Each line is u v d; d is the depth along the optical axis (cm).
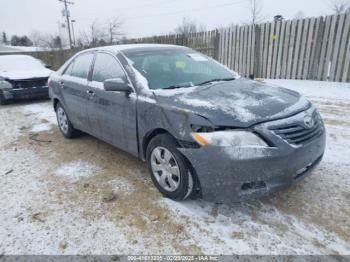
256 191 250
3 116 729
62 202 314
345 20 786
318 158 292
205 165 254
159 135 296
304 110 282
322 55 855
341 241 238
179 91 312
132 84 336
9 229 273
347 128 488
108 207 300
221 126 248
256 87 330
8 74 855
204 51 1173
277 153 241
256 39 984
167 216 280
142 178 359
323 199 295
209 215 279
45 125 625
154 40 1359
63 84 486
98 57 414
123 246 245
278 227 258
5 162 432
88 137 533
